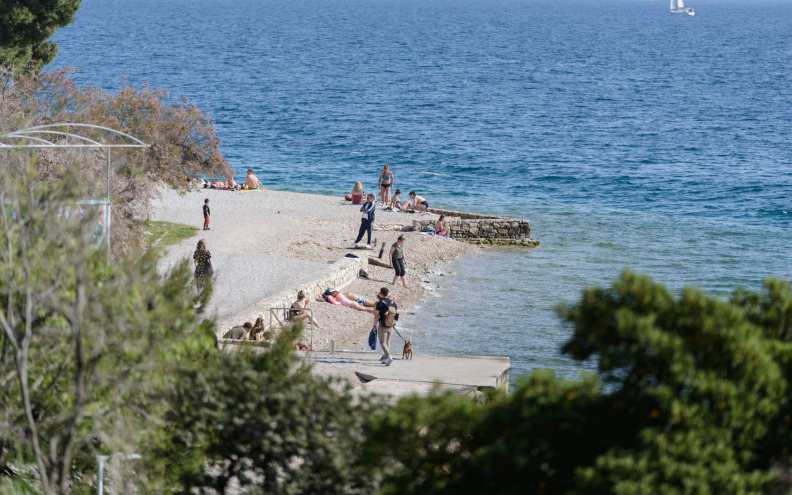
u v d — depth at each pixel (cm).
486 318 5084
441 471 1320
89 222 1575
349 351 3709
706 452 1104
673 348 1142
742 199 9650
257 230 6456
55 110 4988
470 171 11281
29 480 1641
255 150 12525
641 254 6906
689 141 14738
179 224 6369
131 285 1562
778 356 1219
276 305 4356
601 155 12988
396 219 7375
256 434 1562
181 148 5722
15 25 6181
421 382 3084
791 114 18900
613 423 1216
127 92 5397
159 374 1560
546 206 9056
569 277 6128
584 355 1245
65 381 1592
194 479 1622
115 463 1537
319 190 9631
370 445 1309
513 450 1191
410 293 5578
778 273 6344
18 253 1552
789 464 1157
